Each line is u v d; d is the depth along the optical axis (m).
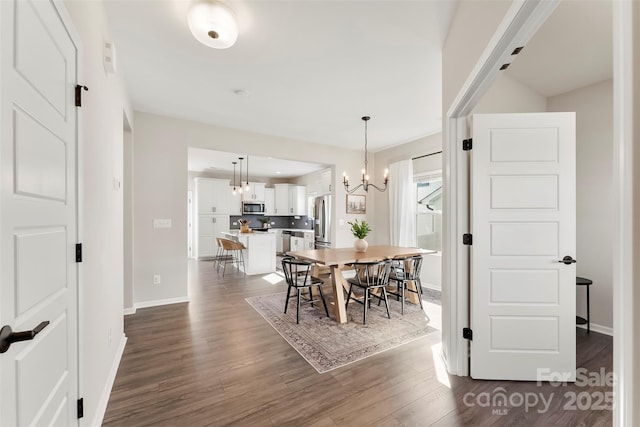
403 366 2.24
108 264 1.98
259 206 8.89
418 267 3.56
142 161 3.70
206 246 7.88
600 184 2.89
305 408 1.75
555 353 2.02
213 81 2.91
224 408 1.75
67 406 1.21
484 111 2.51
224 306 3.70
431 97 3.30
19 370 0.85
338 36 2.18
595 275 2.92
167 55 2.44
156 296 3.75
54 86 1.09
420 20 2.01
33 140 0.94
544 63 2.52
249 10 1.89
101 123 1.78
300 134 4.74
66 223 1.20
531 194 2.01
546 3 1.08
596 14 1.90
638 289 0.59
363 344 2.61
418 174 5.08
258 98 3.31
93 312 1.57
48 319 1.04
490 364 2.05
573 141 1.99
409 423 1.63
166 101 3.39
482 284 2.05
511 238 2.03
